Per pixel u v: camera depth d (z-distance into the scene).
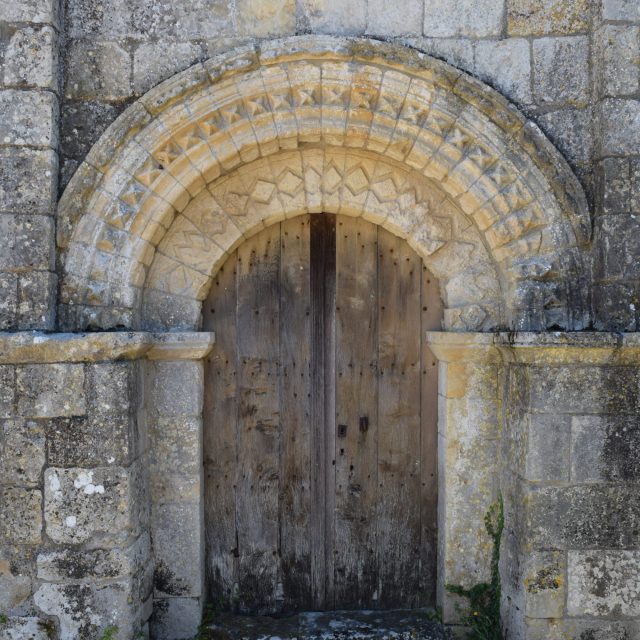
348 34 3.23
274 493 3.67
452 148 3.23
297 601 3.70
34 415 3.02
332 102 3.21
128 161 3.18
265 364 3.66
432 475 3.68
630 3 3.16
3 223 3.07
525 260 3.27
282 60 3.16
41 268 3.07
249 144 3.25
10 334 2.95
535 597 3.14
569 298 3.25
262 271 3.65
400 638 3.45
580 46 3.27
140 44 3.22
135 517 3.15
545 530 3.15
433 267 3.49
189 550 3.45
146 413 3.40
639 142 3.15
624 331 3.13
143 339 3.08
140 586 3.22
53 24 3.11
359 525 3.69
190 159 3.24
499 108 3.18
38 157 3.08
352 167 3.44
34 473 3.02
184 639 3.44
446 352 3.44
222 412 3.64
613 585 3.15
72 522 3.03
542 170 3.22
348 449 3.68
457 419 3.50
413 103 3.21
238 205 3.45
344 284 3.67
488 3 3.26
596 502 3.15
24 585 3.03
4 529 3.02
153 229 3.27
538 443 3.14
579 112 3.27
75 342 2.96
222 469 3.64
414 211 3.46
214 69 3.13
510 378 3.38
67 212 3.13
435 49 3.25
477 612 3.48
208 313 3.63
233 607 3.67
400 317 3.67
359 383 3.68
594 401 3.14
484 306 3.46
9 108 3.07
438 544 3.66
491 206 3.27
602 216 3.17
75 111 3.21
